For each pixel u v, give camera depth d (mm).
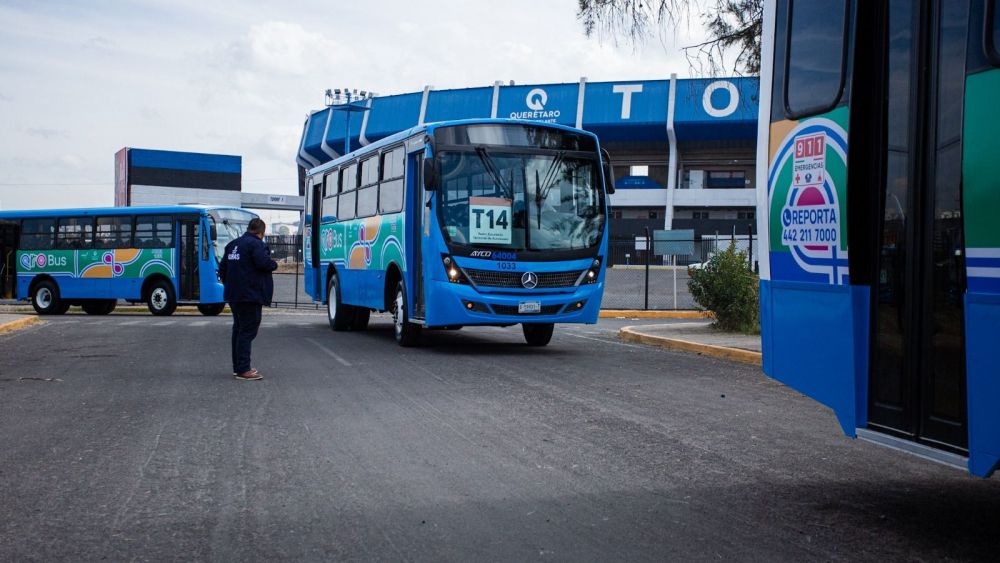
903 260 4492
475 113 77125
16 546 4633
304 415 8602
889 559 4395
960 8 4113
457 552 4531
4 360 13617
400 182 15133
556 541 4703
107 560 4414
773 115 5875
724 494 5688
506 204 13750
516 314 13617
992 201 3814
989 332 3797
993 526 4973
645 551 4523
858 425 4797
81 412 8836
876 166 4750
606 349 15250
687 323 21891
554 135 14297
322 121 89688
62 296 28891
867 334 4762
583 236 14094
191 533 4875
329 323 21781
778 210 5734
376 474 6230
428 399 9555
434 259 13562
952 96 4148
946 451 4137
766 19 6102
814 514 5211
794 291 5492
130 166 96812
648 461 6633
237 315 11203
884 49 4707
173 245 27266
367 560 4418
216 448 7109
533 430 7836
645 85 74938
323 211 21000
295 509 5352
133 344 16312
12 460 6695
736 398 9703
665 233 26344
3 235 29672
